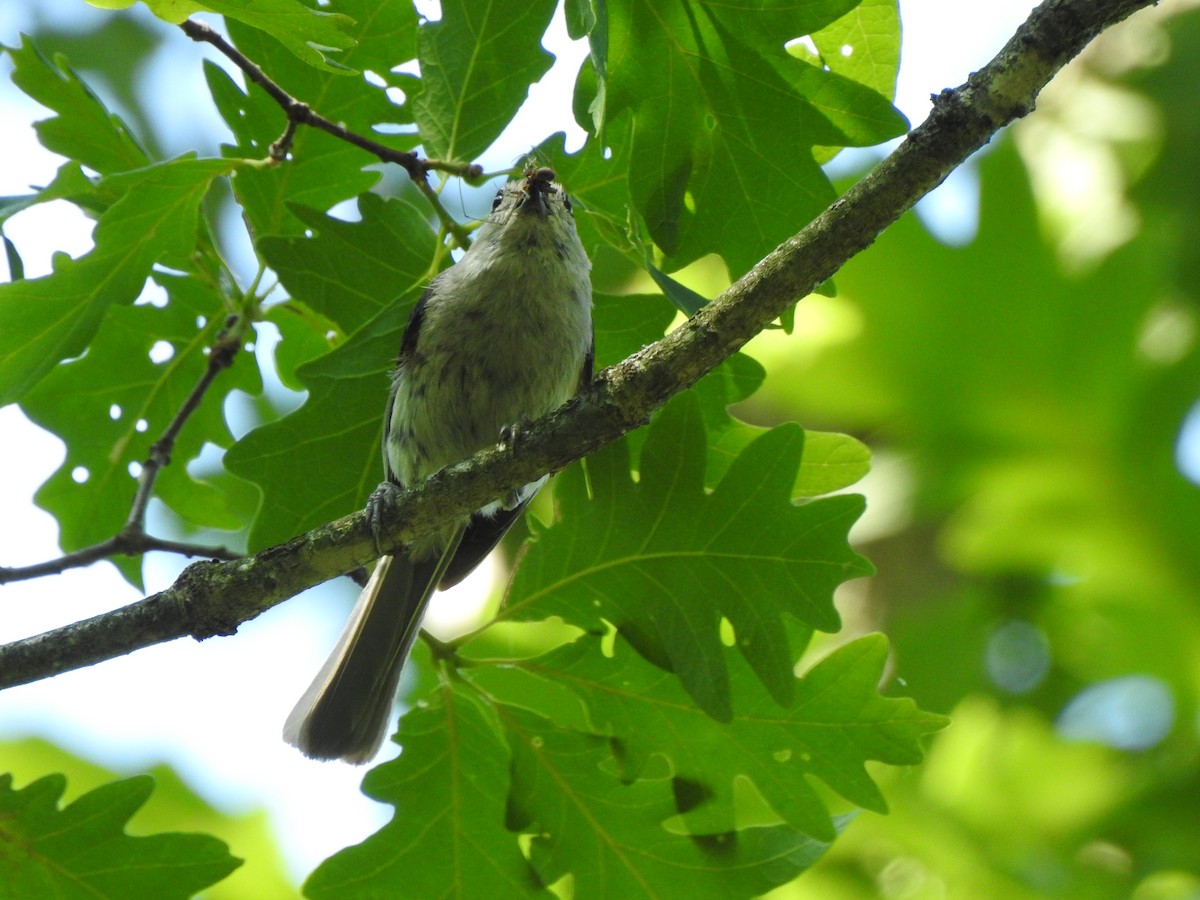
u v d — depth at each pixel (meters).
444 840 7.59
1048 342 12.59
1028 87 6.30
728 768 7.65
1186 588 12.80
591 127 7.30
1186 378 12.45
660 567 7.56
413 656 12.82
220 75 8.46
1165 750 12.80
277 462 8.28
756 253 7.43
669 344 6.91
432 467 9.45
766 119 7.29
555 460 7.21
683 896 7.57
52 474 9.61
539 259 9.56
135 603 7.18
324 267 8.23
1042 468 12.94
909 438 13.34
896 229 12.79
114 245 7.80
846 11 7.20
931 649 13.45
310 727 8.96
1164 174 13.57
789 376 13.25
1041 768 12.65
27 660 6.98
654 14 7.21
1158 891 11.98
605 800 7.64
